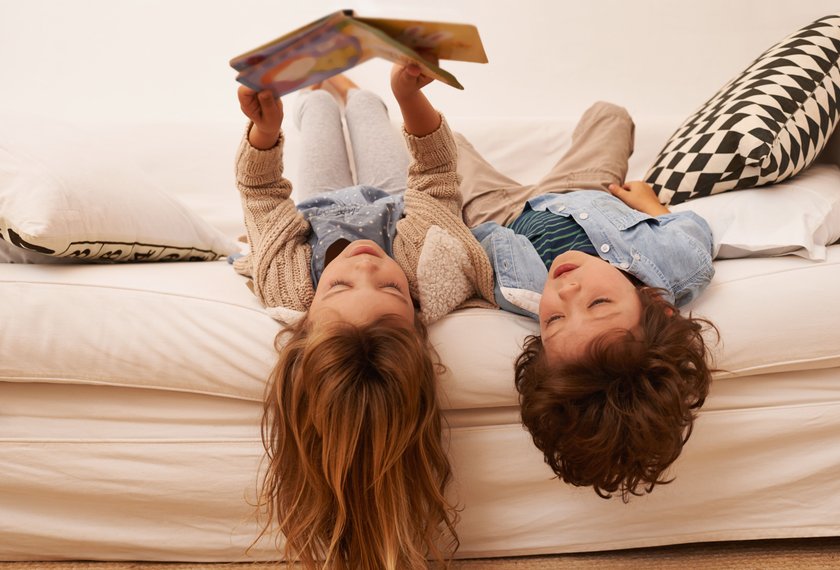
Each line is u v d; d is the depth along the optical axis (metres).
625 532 1.07
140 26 1.87
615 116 1.46
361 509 0.93
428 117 1.07
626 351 0.88
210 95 1.84
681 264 1.03
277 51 0.78
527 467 1.04
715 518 1.07
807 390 1.03
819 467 1.04
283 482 0.96
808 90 1.22
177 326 0.99
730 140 1.16
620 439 0.87
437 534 1.04
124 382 1.01
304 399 0.90
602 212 1.13
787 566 1.05
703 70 1.89
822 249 1.05
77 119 1.74
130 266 1.09
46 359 0.99
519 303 1.02
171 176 1.53
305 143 1.51
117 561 1.10
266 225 1.10
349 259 0.98
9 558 1.09
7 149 1.04
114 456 1.03
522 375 0.98
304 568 1.03
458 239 1.07
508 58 1.90
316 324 0.92
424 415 0.93
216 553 1.08
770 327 0.99
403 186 1.44
